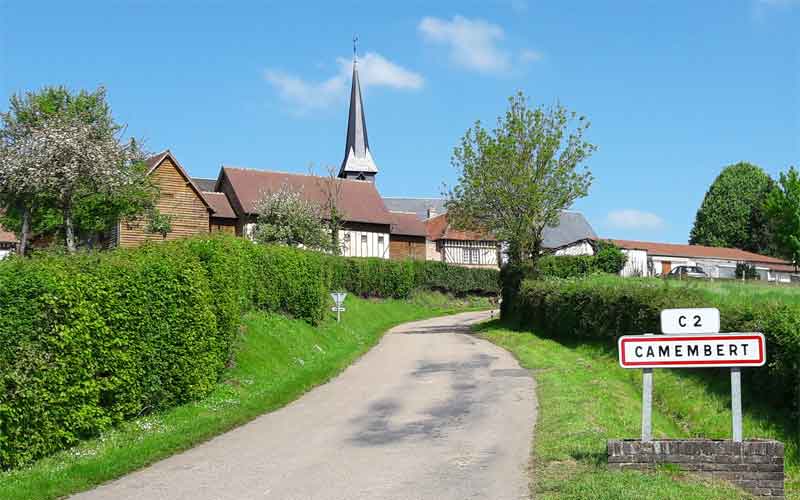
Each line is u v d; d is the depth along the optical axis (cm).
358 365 2367
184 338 1494
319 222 5134
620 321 2331
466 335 3534
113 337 1255
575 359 2333
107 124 3622
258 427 1381
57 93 3662
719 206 8719
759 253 8475
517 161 3844
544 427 1286
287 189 5494
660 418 1534
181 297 1492
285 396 1700
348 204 6494
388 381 1989
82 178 2759
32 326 1063
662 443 928
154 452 1141
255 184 6056
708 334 928
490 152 3831
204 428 1318
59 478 969
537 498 868
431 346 2977
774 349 1445
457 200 4006
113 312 1256
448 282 6250
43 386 1075
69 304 1133
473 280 6506
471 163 3931
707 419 1522
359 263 5062
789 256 7344
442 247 7244
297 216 4984
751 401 1518
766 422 1433
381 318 4491
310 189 6375
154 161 4544
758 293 2366
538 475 968
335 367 2234
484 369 2197
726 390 1602
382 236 6588
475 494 904
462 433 1293
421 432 1313
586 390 1680
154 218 3712
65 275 1152
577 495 841
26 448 1047
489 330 3672
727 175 8869
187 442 1225
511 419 1407
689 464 916
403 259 6059
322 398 1719
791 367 1393
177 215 4616
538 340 2938
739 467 902
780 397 1448
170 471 1055
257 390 1741
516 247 3978
